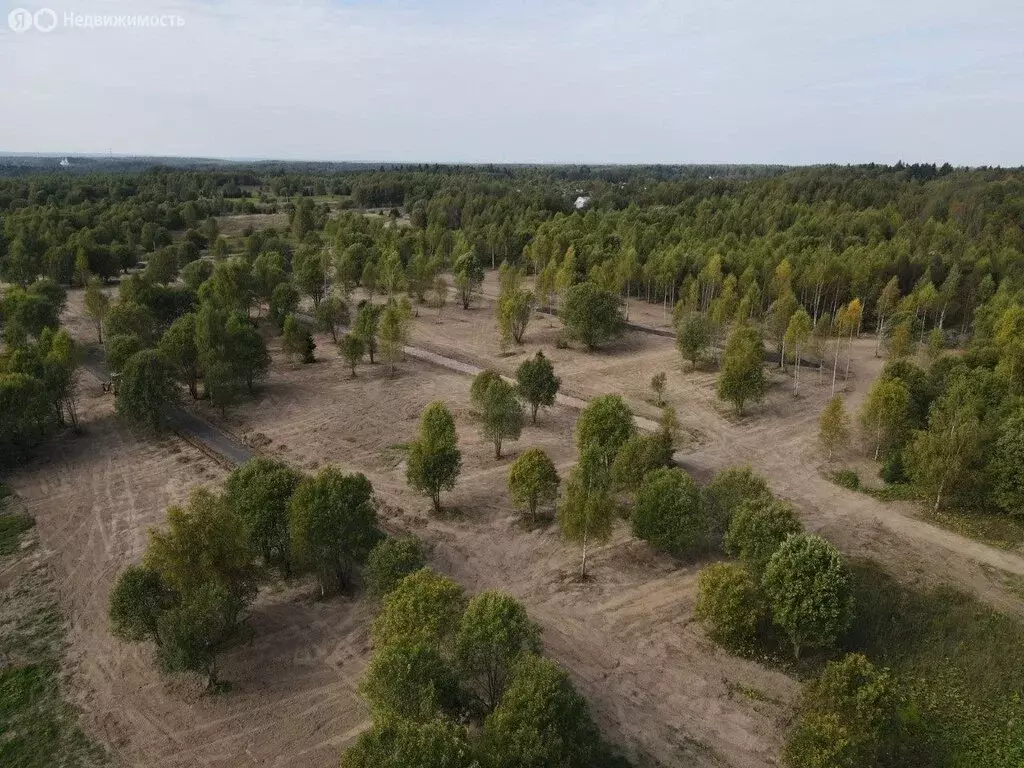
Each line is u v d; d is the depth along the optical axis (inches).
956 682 1636.3
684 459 2886.3
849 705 1353.3
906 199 7711.6
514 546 2235.5
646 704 1579.7
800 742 1327.5
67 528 2353.6
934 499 2501.2
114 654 1753.2
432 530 2320.4
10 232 6333.7
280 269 5521.7
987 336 4128.9
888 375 3095.5
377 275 5733.3
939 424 2578.7
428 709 1274.6
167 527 2335.1
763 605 1727.4
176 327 3577.8
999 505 2374.5
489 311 5570.9
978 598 1968.5
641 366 4168.3
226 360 3447.3
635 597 1979.6
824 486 2662.4
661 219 7765.8
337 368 4089.6
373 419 3324.3
